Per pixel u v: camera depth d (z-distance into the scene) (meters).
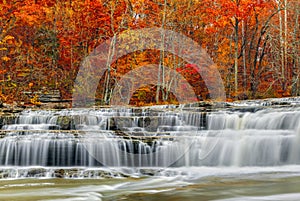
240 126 12.33
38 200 7.24
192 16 27.88
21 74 25.66
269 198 5.87
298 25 30.73
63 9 28.30
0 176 10.04
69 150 11.39
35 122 14.66
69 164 11.34
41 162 11.41
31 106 22.17
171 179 9.42
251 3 26.12
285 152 10.14
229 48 29.33
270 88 27.48
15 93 24.91
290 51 29.19
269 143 10.48
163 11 26.73
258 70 29.27
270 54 33.41
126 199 6.91
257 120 11.88
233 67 29.55
